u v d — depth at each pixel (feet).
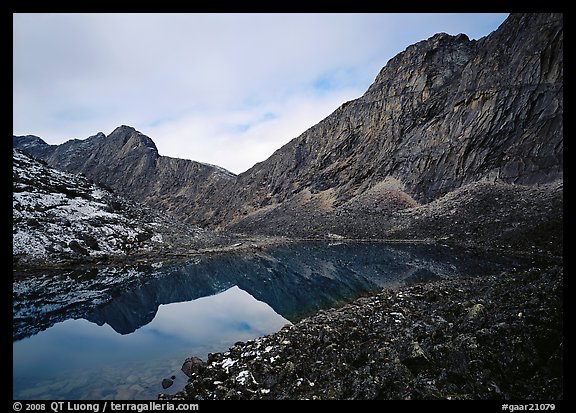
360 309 48.08
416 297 49.96
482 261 80.69
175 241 130.31
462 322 30.96
